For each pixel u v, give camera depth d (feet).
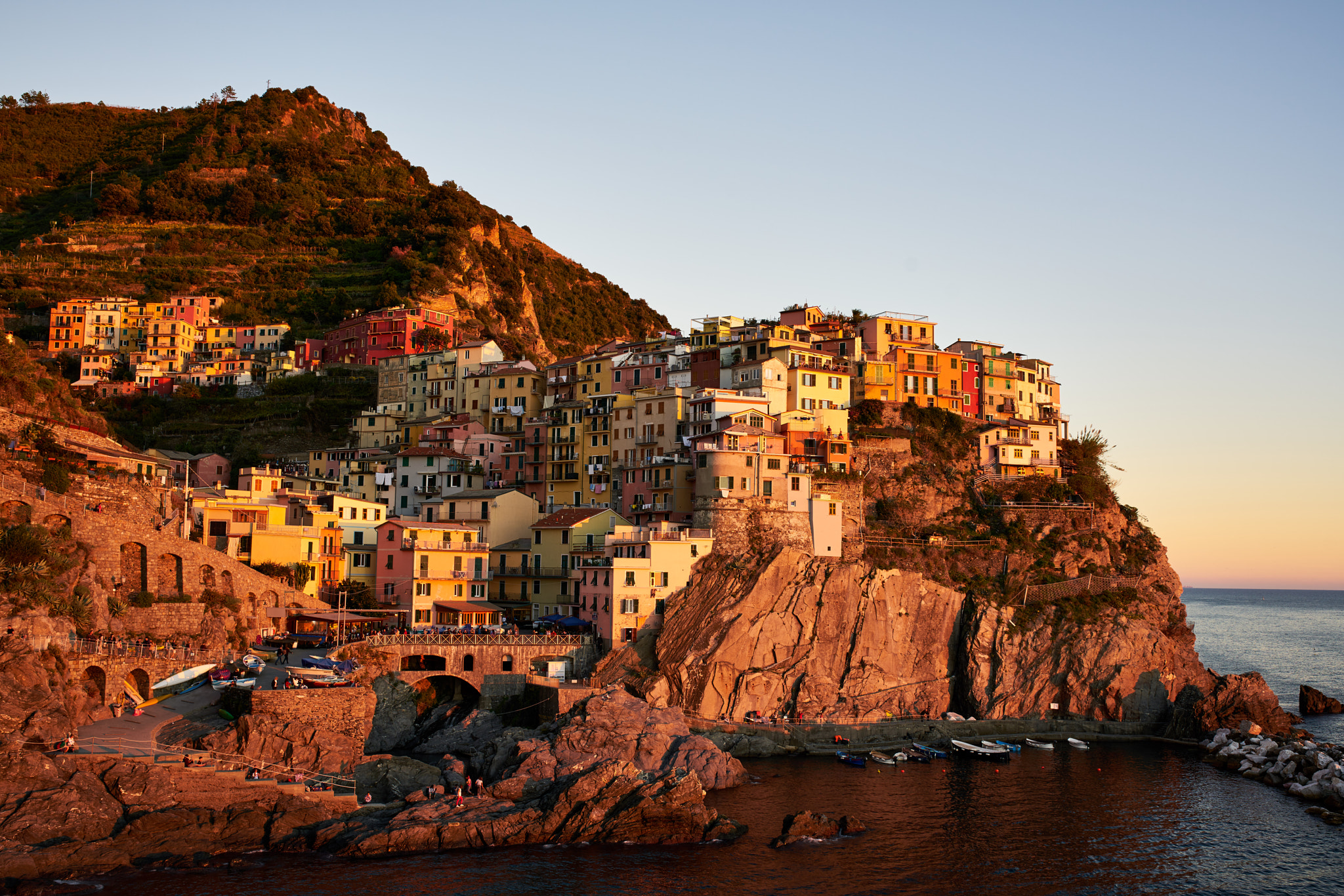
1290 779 348.59
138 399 625.82
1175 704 420.77
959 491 495.41
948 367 561.84
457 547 415.85
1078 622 431.02
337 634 363.15
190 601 328.90
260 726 271.69
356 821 258.98
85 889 215.92
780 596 405.39
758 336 508.53
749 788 320.29
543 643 370.73
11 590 267.80
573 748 309.63
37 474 308.81
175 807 244.01
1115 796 329.72
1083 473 534.78
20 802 225.76
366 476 524.93
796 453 456.04
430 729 350.02
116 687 281.33
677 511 451.12
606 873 246.88
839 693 398.42
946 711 418.51
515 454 528.63
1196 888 255.29
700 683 375.45
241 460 561.84
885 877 254.27
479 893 230.48
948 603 430.20
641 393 500.74
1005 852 274.36
